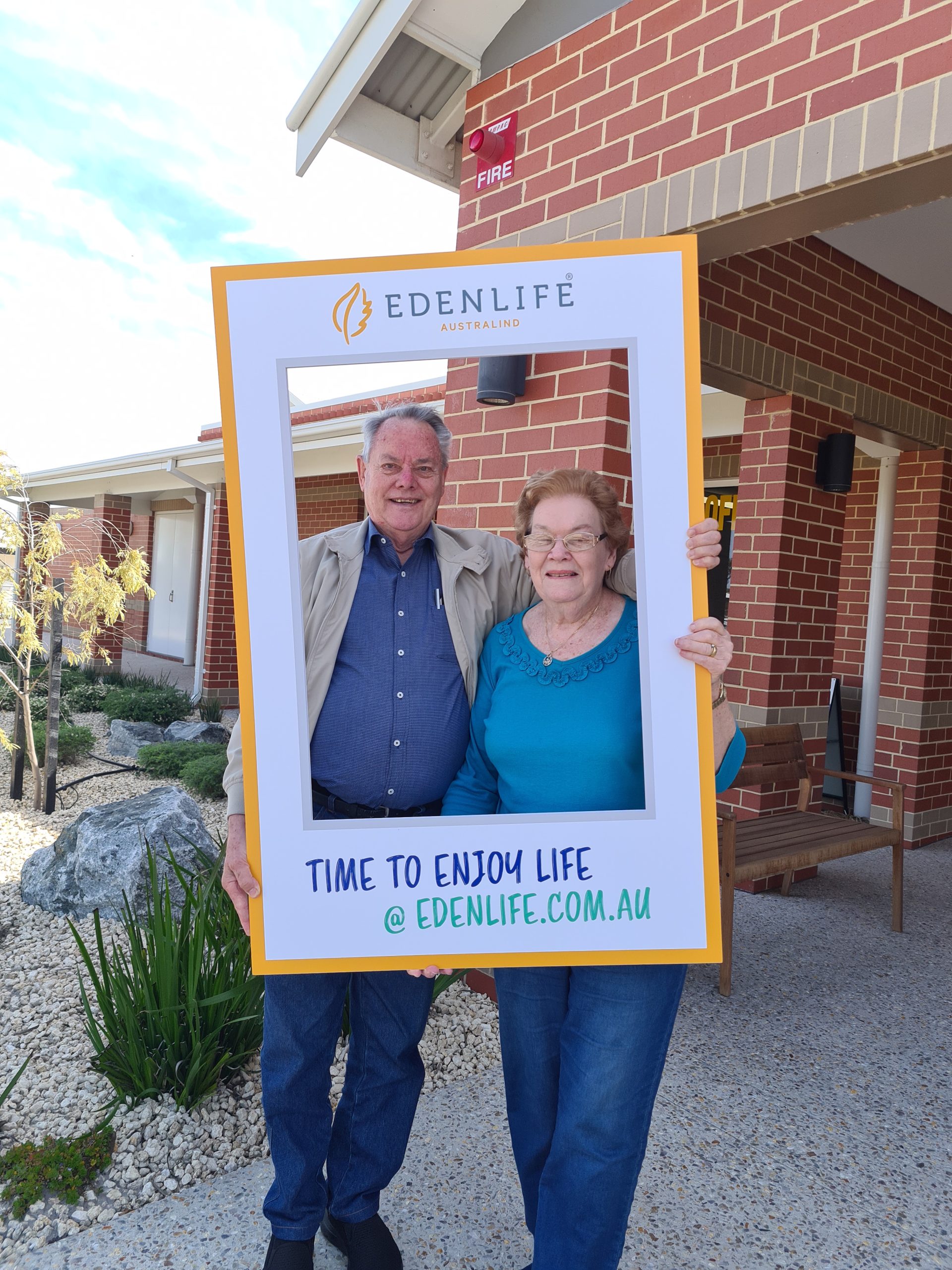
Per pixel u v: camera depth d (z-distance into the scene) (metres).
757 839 3.86
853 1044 3.05
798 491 4.79
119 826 4.20
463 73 3.94
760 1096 2.67
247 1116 2.35
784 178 2.55
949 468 5.90
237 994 2.35
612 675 1.46
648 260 1.34
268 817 1.38
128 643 19.28
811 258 4.66
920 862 5.53
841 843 3.84
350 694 1.59
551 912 1.39
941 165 2.30
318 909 1.39
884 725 6.07
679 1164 2.28
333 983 1.69
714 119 2.77
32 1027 2.91
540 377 3.21
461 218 3.78
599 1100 1.44
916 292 5.48
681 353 1.34
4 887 4.50
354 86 3.68
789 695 4.88
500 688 1.55
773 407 4.77
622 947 1.39
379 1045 1.79
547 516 1.45
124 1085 2.37
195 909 2.72
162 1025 2.38
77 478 14.16
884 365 5.28
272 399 1.37
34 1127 2.31
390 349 1.36
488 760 1.62
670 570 1.35
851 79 2.40
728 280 4.16
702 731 1.36
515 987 1.62
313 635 1.59
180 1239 1.92
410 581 1.62
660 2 2.97
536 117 3.44
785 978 3.61
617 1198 1.44
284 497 1.38
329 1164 1.84
